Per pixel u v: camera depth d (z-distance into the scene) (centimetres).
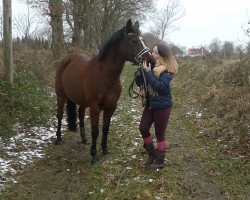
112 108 631
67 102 753
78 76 661
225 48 1648
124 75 2184
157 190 514
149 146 594
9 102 876
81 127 749
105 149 666
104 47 592
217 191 529
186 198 500
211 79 1200
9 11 905
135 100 1229
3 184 563
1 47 1259
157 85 546
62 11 1566
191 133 811
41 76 1293
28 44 1803
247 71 1018
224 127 790
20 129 808
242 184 549
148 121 587
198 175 579
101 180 558
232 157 643
